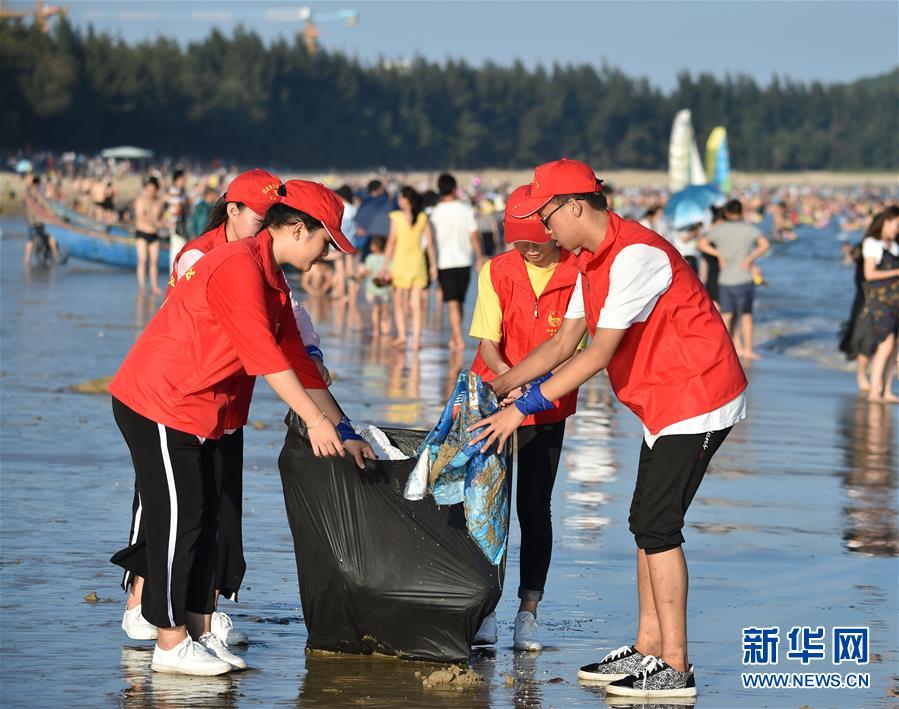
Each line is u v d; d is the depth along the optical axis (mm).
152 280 34844
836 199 172625
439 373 20828
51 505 10898
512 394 8094
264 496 11516
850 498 12570
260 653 7504
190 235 35156
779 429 16938
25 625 7762
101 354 21641
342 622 7438
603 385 21094
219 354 7039
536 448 8125
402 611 7324
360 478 7410
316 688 6855
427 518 7414
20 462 12695
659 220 28641
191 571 7195
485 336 8469
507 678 7098
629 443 15195
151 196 34562
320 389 7508
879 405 19562
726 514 11719
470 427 7238
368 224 26969
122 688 6730
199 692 6715
